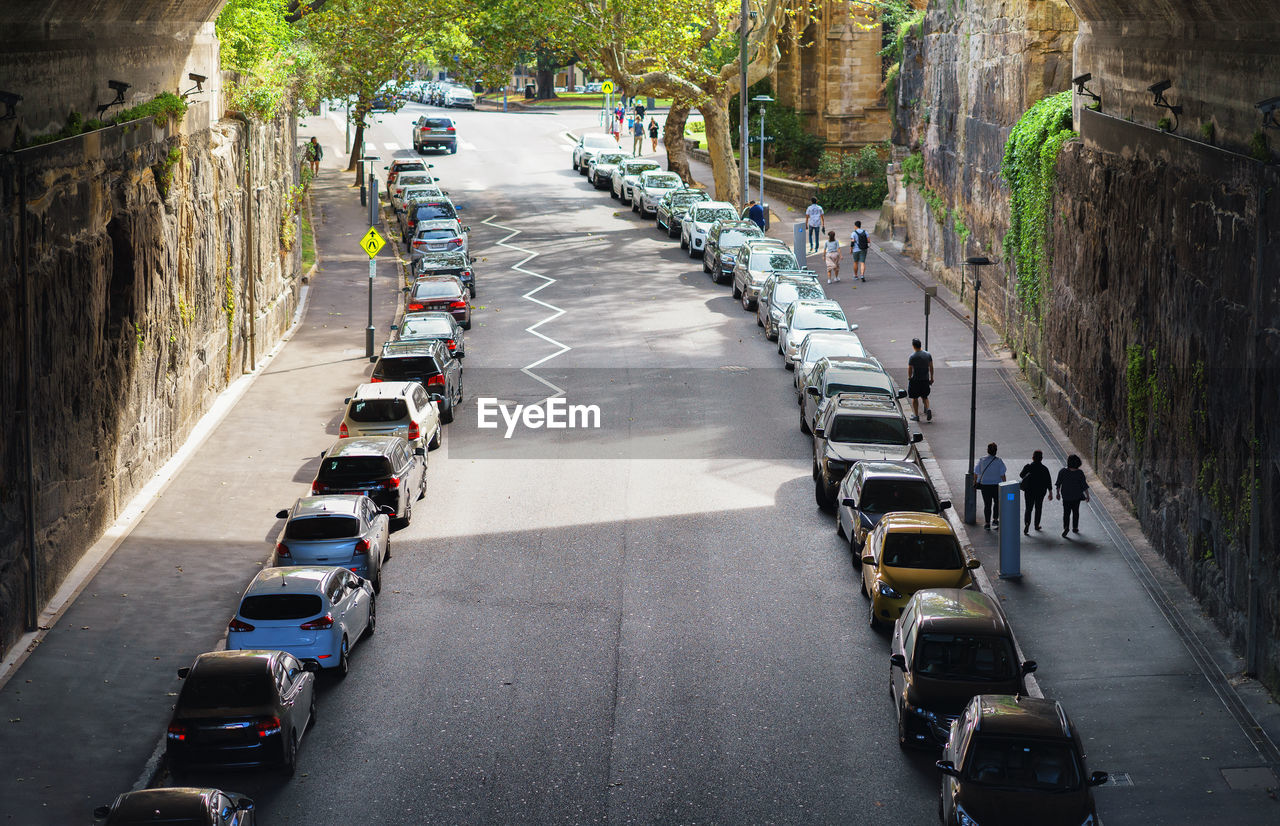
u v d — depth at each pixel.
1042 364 31.56
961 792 13.89
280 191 40.78
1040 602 20.86
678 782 15.77
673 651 19.50
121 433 24.67
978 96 39.38
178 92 29.17
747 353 37.34
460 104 102.62
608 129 87.50
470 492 26.77
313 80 49.53
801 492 26.73
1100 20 26.95
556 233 55.81
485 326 40.56
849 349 32.59
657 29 55.84
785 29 67.75
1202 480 20.16
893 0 64.31
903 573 20.00
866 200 60.62
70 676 18.39
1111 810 15.00
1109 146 25.56
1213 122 19.91
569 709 17.67
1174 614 20.23
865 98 66.12
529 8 54.44
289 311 41.16
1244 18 18.53
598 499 26.27
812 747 16.64
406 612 20.98
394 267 49.09
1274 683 17.38
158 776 15.95
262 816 14.94
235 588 21.72
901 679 16.92
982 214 39.09
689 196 55.03
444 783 15.74
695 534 24.38
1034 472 23.62
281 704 15.70
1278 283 16.78
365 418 27.42
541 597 21.55
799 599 21.44
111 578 21.81
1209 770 15.84
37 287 19.77
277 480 27.05
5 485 18.70
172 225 27.83
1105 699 17.70
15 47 19.27
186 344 29.25
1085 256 27.25
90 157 22.19
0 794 15.26
